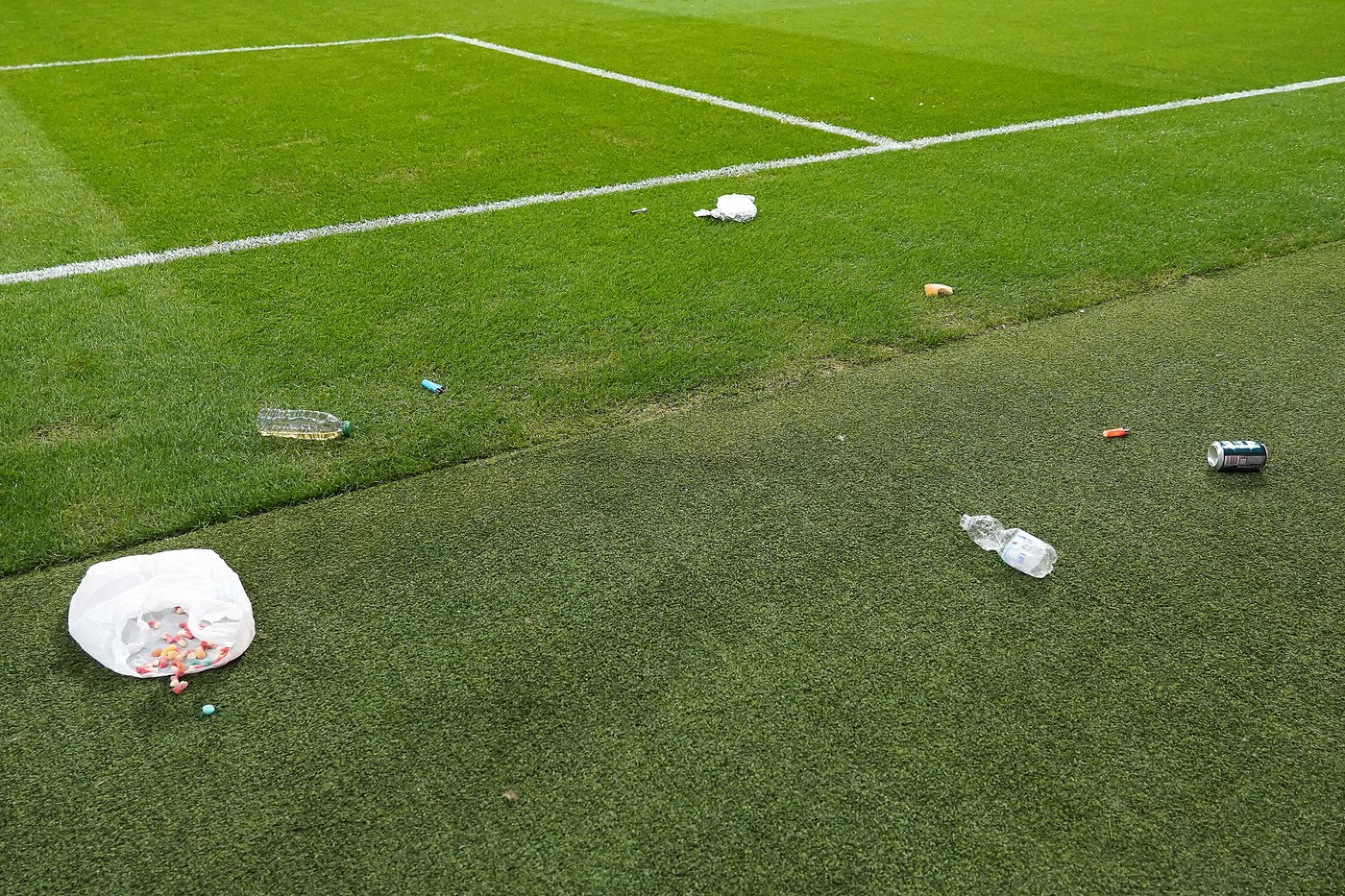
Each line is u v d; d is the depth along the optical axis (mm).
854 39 11609
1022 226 5824
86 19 12844
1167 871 2113
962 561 3033
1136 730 2451
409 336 4480
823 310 4754
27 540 3131
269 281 5047
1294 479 3471
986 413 3877
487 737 2426
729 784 2303
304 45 11281
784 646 2699
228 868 2123
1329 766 2357
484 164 6965
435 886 2078
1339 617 2828
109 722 2477
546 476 3475
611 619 2801
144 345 4383
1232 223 5867
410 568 3018
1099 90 9094
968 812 2236
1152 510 3297
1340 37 11516
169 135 7637
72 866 2129
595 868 2113
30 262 5270
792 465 3533
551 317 4672
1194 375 4160
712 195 6363
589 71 9938
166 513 3268
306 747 2406
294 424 3768
